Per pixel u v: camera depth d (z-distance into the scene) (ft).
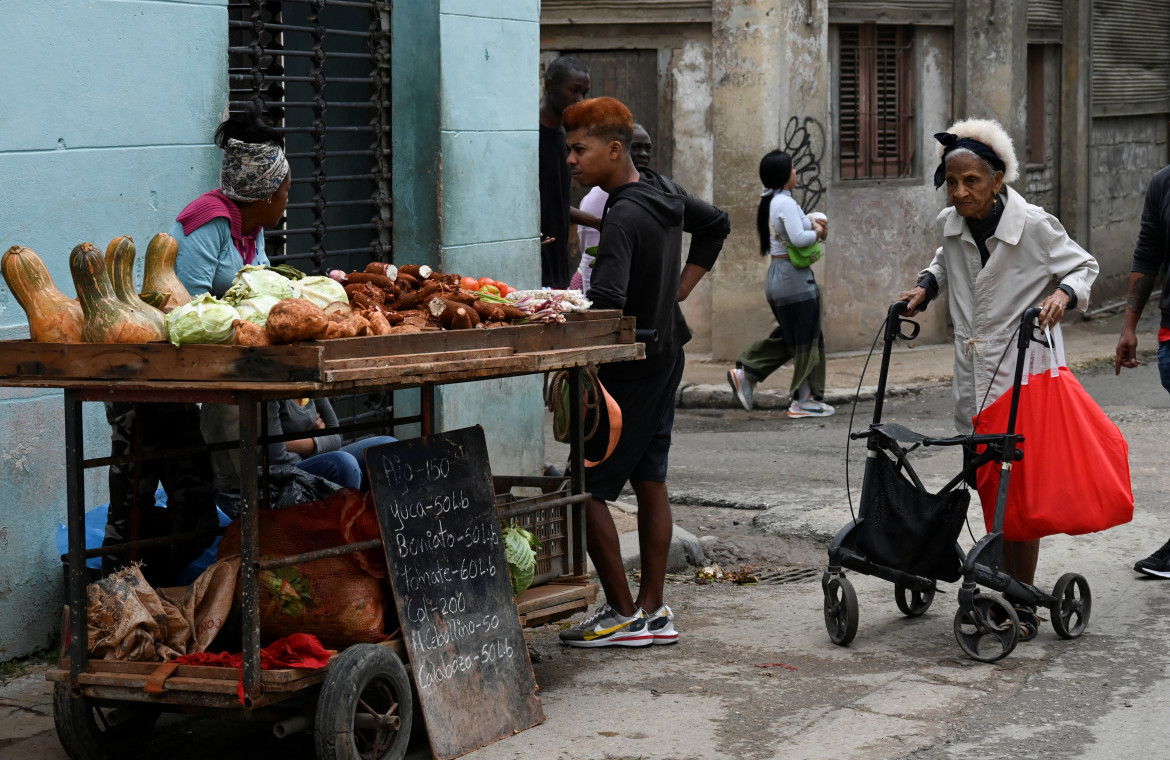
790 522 23.22
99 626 12.41
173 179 17.42
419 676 12.82
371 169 22.15
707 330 44.21
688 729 13.89
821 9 42.29
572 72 24.27
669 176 43.37
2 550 15.60
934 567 17.20
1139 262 21.09
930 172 46.88
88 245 11.93
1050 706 14.48
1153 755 13.03
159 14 17.01
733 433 33.65
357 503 13.11
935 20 45.88
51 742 13.64
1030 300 17.10
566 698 14.96
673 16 42.32
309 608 12.80
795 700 14.80
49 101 15.69
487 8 22.53
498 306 13.94
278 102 19.76
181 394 11.71
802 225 34.60
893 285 46.37
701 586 20.30
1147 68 59.36
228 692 11.75
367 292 13.82
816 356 35.53
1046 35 51.85
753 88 41.73
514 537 14.61
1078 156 53.98
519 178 23.75
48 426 16.03
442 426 22.20
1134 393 37.45
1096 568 20.42
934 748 13.26
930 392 39.19
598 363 15.65
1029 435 16.80
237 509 15.39
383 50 21.91
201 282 14.37
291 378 11.07
